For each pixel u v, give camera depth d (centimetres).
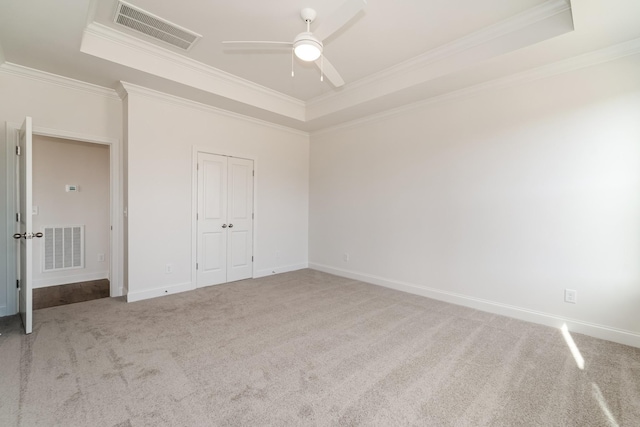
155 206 374
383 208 438
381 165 440
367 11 249
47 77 320
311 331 280
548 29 246
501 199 326
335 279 476
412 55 322
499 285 329
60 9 221
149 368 213
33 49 273
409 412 171
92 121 351
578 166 279
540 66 293
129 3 244
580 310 280
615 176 262
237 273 462
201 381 198
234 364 220
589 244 275
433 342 259
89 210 459
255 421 163
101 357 226
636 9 207
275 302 361
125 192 366
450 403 179
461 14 253
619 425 163
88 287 421
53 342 249
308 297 382
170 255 389
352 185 482
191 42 301
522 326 296
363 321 305
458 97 355
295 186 539
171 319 304
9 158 308
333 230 514
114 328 280
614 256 263
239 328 284
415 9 246
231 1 240
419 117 395
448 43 297
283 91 426
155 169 373
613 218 263
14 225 313
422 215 393
